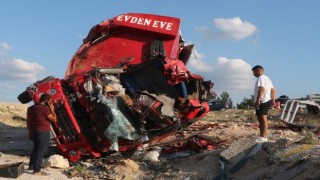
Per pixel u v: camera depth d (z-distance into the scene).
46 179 8.20
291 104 14.98
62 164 9.28
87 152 9.77
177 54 11.55
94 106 9.56
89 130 9.73
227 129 13.90
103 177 8.58
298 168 7.12
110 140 9.39
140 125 9.61
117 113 9.34
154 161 9.90
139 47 10.55
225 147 9.64
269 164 7.87
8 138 14.67
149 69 10.26
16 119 21.64
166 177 8.62
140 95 9.62
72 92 9.91
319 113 17.33
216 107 32.22
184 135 11.74
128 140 9.71
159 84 10.20
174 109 10.15
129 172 8.86
